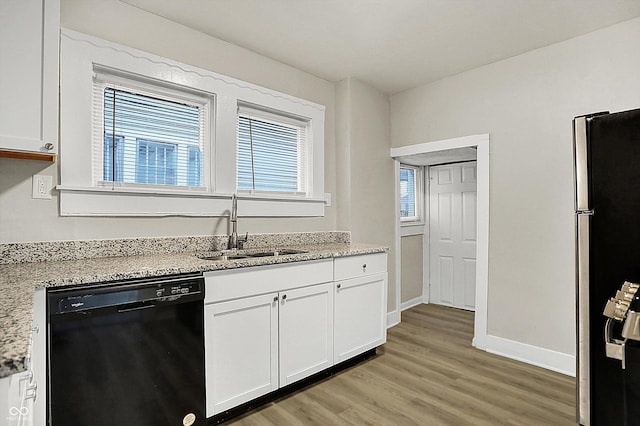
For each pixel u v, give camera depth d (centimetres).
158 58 216
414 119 341
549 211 254
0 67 146
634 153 118
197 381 168
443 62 286
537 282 259
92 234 195
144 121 219
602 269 125
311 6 209
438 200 432
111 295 143
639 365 109
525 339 265
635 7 206
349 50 265
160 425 156
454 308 416
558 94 250
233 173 251
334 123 328
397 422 185
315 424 183
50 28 157
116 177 208
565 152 246
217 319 178
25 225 175
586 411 130
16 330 72
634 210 118
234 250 239
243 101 259
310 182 304
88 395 138
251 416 190
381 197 347
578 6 206
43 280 130
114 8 203
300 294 215
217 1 204
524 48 261
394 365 257
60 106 183
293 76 294
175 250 222
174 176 230
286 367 208
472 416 190
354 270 252
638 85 218
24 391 82
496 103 283
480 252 290
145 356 152
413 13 215
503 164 278
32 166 177
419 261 438
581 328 131
